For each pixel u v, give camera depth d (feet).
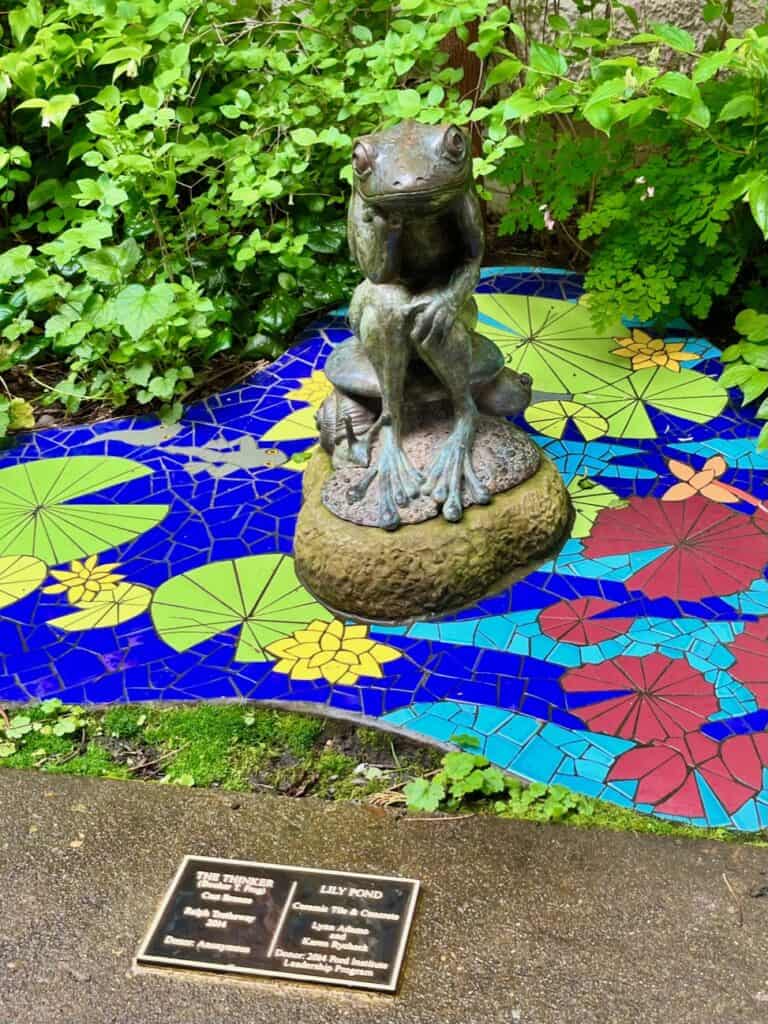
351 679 5.56
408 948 4.30
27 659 5.84
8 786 5.16
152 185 7.93
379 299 5.72
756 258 8.16
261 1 9.21
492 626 5.82
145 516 6.82
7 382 8.39
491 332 8.21
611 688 5.40
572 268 9.42
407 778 5.14
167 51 8.35
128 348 7.59
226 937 4.38
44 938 4.45
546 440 7.15
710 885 4.46
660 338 8.07
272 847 4.77
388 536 5.83
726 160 7.34
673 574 6.06
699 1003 4.02
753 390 6.61
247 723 5.42
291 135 8.15
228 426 7.64
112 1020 4.13
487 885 4.53
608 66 7.05
